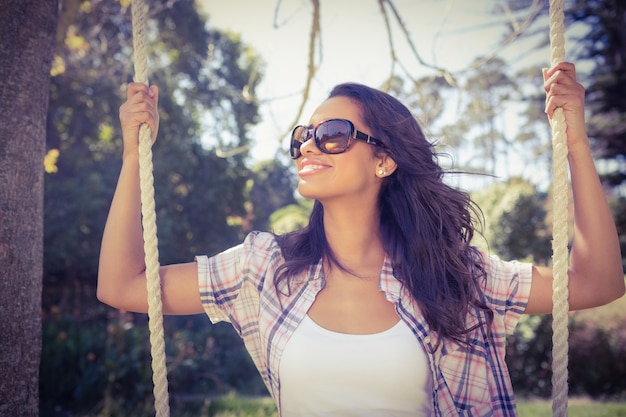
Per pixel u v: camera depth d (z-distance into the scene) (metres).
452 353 1.95
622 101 13.00
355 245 2.04
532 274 1.99
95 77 11.00
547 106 1.86
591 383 9.34
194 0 14.58
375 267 2.04
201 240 13.30
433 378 1.84
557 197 1.80
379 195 2.16
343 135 1.94
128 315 9.51
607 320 9.77
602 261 1.85
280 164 22.66
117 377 6.67
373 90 2.11
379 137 2.04
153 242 1.82
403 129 2.10
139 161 1.89
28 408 2.00
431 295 1.96
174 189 13.01
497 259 2.08
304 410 1.80
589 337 9.60
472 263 2.05
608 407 7.46
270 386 1.93
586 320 9.88
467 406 1.92
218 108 15.15
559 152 1.81
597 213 1.86
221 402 6.88
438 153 2.39
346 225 2.03
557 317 1.76
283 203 24.12
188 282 1.96
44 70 2.14
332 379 1.78
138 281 1.89
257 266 2.00
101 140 11.75
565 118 1.84
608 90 13.05
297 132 2.05
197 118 14.36
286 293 1.94
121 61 11.99
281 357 1.83
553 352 1.77
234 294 1.99
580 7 13.05
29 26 2.08
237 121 14.95
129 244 1.89
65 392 6.63
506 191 11.33
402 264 2.00
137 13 1.96
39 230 2.08
